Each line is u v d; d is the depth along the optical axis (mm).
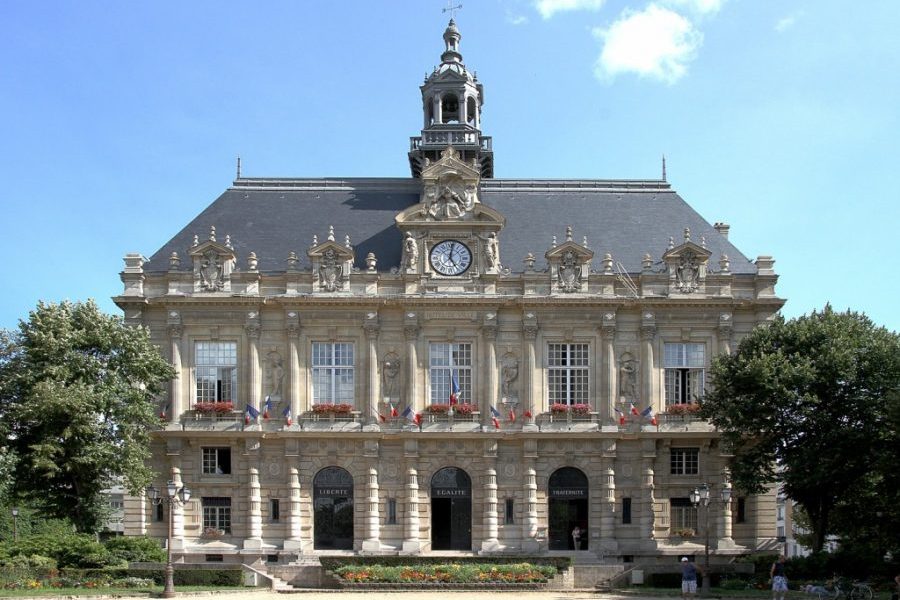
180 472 68062
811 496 62438
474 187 70938
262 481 68375
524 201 77000
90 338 62875
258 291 70062
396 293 70125
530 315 69625
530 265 70500
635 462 68875
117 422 62188
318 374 70062
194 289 69875
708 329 70250
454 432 68062
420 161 81125
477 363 70062
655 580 59156
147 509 67688
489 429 68375
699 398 65438
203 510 68188
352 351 70250
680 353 70375
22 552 57656
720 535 67688
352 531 68625
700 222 76375
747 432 62312
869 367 59750
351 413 68812
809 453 58500
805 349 61750
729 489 61062
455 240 70750
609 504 68062
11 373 61094
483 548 67500
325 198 76750
